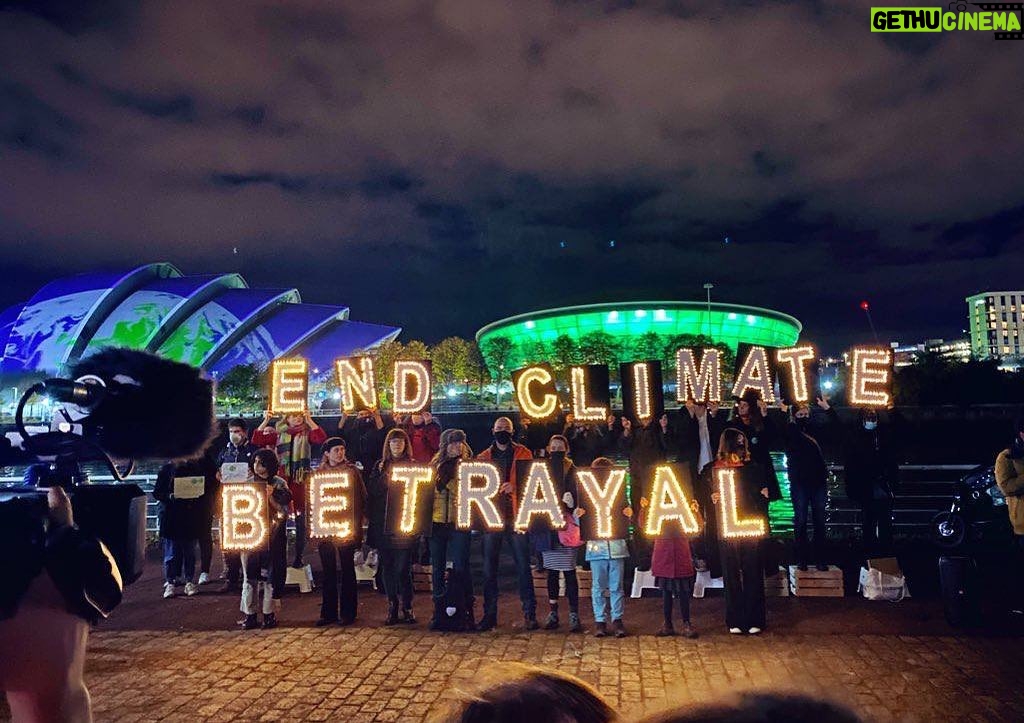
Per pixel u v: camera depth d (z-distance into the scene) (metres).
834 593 11.10
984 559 12.83
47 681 1.53
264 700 7.39
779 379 12.42
